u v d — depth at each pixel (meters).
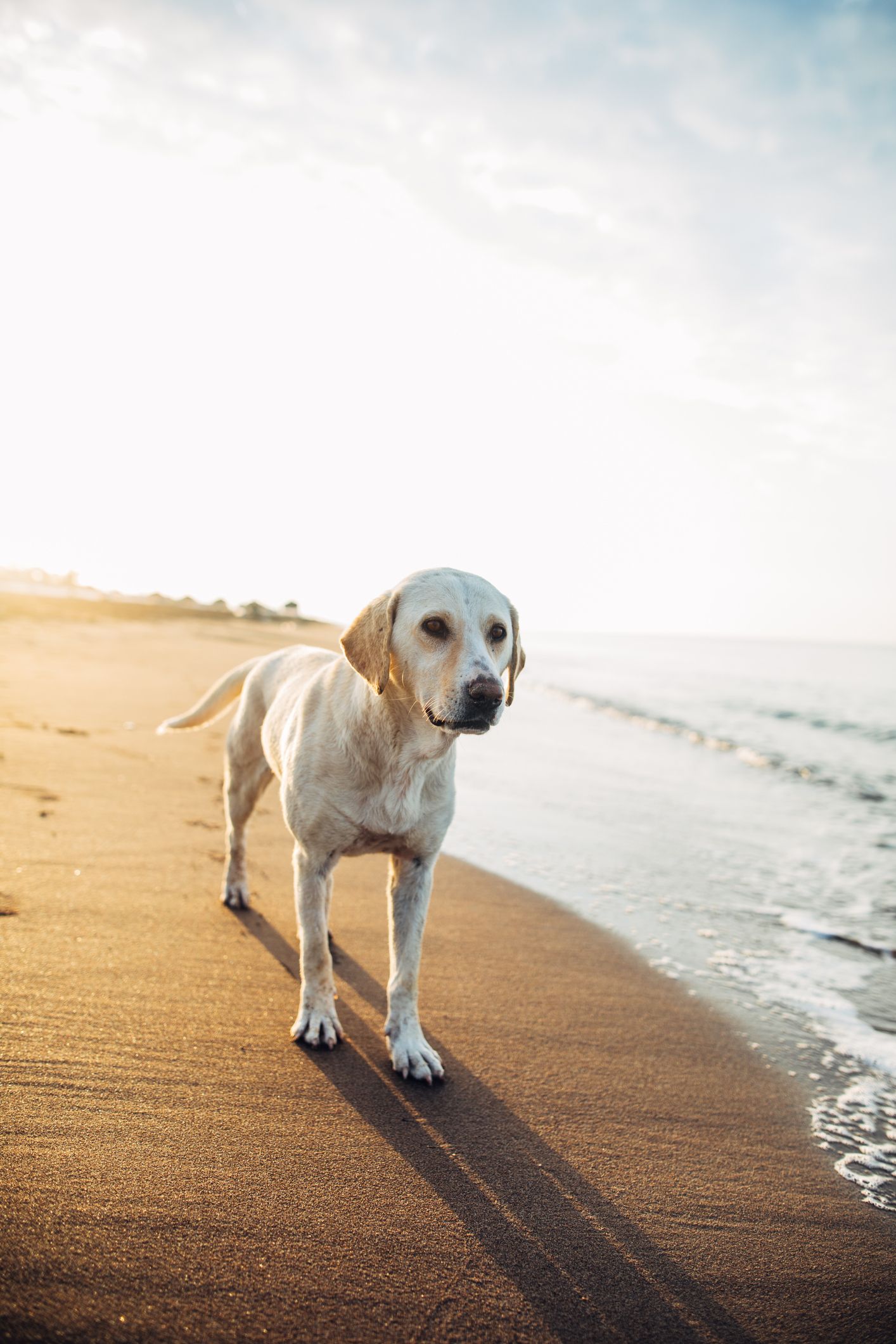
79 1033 2.62
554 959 3.74
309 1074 2.59
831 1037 3.29
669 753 10.81
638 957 3.88
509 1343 1.69
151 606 36.88
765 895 5.11
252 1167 2.10
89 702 9.23
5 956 3.06
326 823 2.92
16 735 7.02
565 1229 2.05
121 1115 2.23
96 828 4.73
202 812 5.41
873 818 7.79
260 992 3.08
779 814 7.64
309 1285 1.74
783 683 25.86
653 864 5.52
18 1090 2.28
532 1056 2.89
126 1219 1.84
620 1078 2.80
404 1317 1.71
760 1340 1.79
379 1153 2.24
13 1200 1.84
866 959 4.19
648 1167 2.35
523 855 5.39
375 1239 1.92
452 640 2.74
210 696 4.50
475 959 3.65
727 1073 2.92
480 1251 1.93
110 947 3.27
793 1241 2.12
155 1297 1.64
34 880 3.84
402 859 3.06
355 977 3.38
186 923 3.61
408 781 2.88
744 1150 2.48
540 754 9.73
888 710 17.69
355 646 2.89
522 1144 2.38
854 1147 2.56
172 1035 2.69
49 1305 1.58
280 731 3.44
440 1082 2.65
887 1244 2.13
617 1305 1.84
